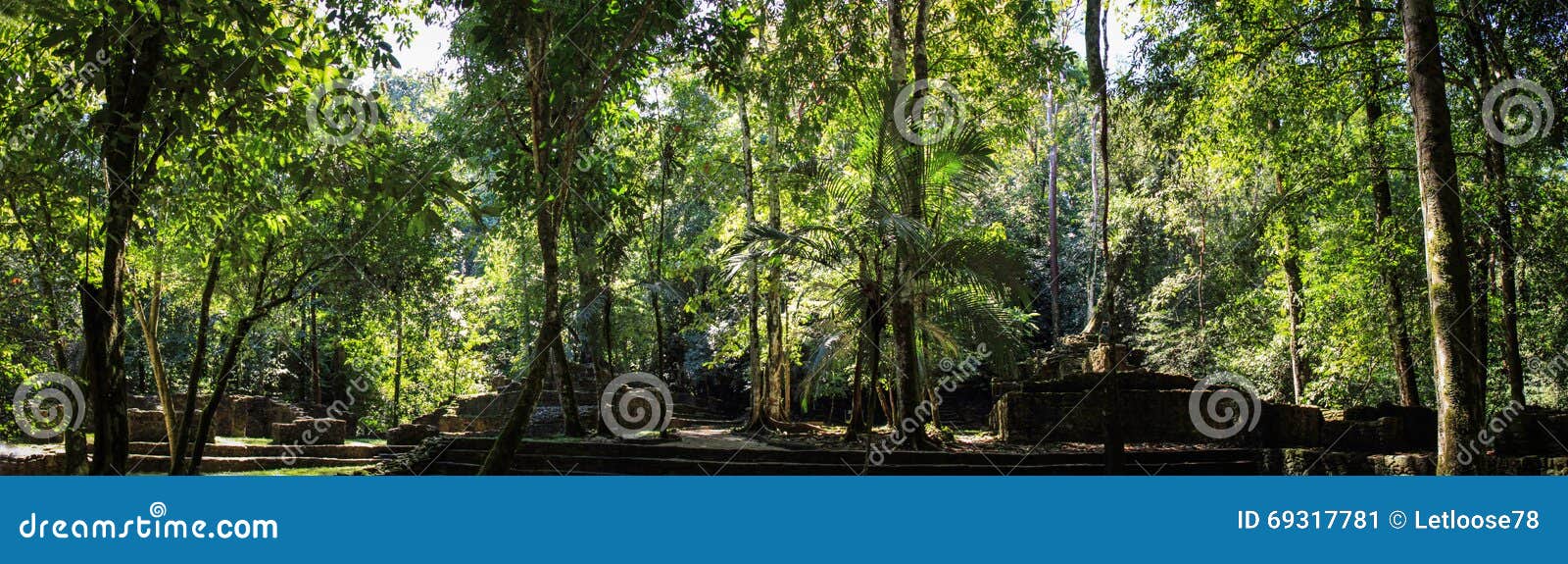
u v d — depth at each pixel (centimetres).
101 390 851
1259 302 2378
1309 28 1612
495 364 3025
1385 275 1789
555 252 998
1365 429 1600
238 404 1986
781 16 1700
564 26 988
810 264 2112
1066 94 1881
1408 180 1886
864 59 1709
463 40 1436
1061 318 3562
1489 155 1573
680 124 1847
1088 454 1448
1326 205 1889
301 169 926
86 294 841
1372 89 1697
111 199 836
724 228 2116
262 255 1326
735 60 1075
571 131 1016
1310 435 1633
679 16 991
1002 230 1920
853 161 1450
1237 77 1692
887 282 1454
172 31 852
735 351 2419
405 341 2344
